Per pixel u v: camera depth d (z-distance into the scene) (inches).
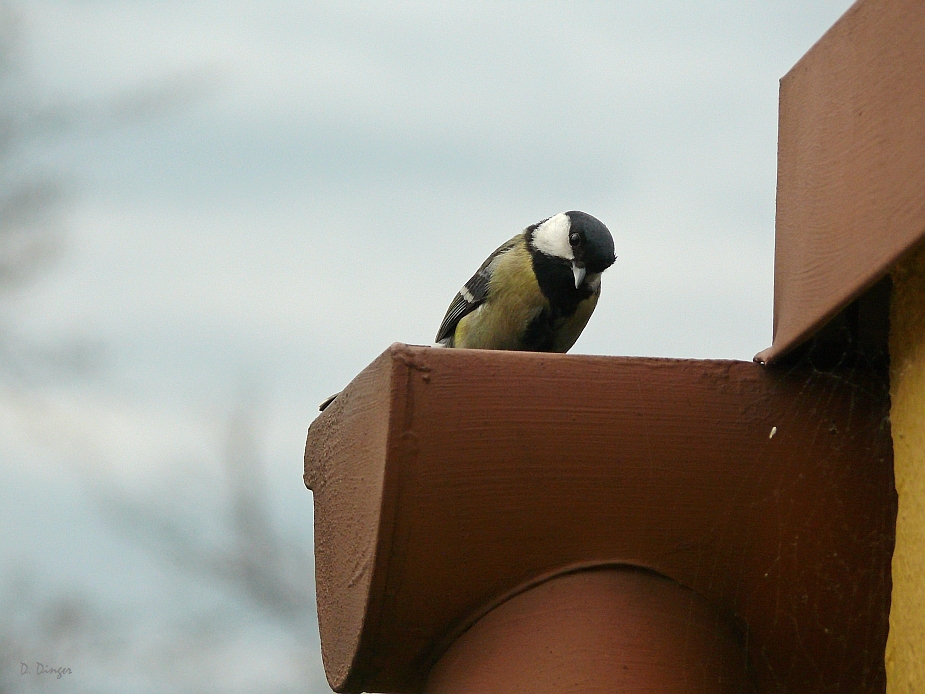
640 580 182.4
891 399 186.5
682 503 182.4
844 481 185.8
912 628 179.3
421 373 177.8
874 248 164.7
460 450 177.6
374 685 197.6
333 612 199.3
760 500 184.1
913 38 158.9
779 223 202.4
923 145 153.8
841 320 185.6
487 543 180.2
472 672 183.8
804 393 187.0
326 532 204.8
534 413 179.8
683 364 185.5
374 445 181.8
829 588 186.9
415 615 184.9
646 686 176.9
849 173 174.7
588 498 180.5
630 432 181.5
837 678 192.1
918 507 177.2
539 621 180.9
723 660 185.0
